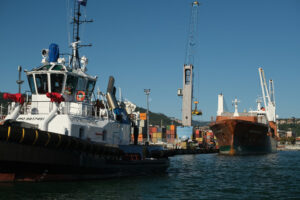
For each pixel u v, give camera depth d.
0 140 11.57
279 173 24.55
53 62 16.72
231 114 72.69
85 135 15.05
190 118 88.81
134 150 18.55
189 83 90.00
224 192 15.37
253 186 17.45
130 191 13.84
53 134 12.92
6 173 12.31
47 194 12.01
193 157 54.09
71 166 13.81
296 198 14.12
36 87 15.96
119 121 18.48
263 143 68.00
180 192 14.75
